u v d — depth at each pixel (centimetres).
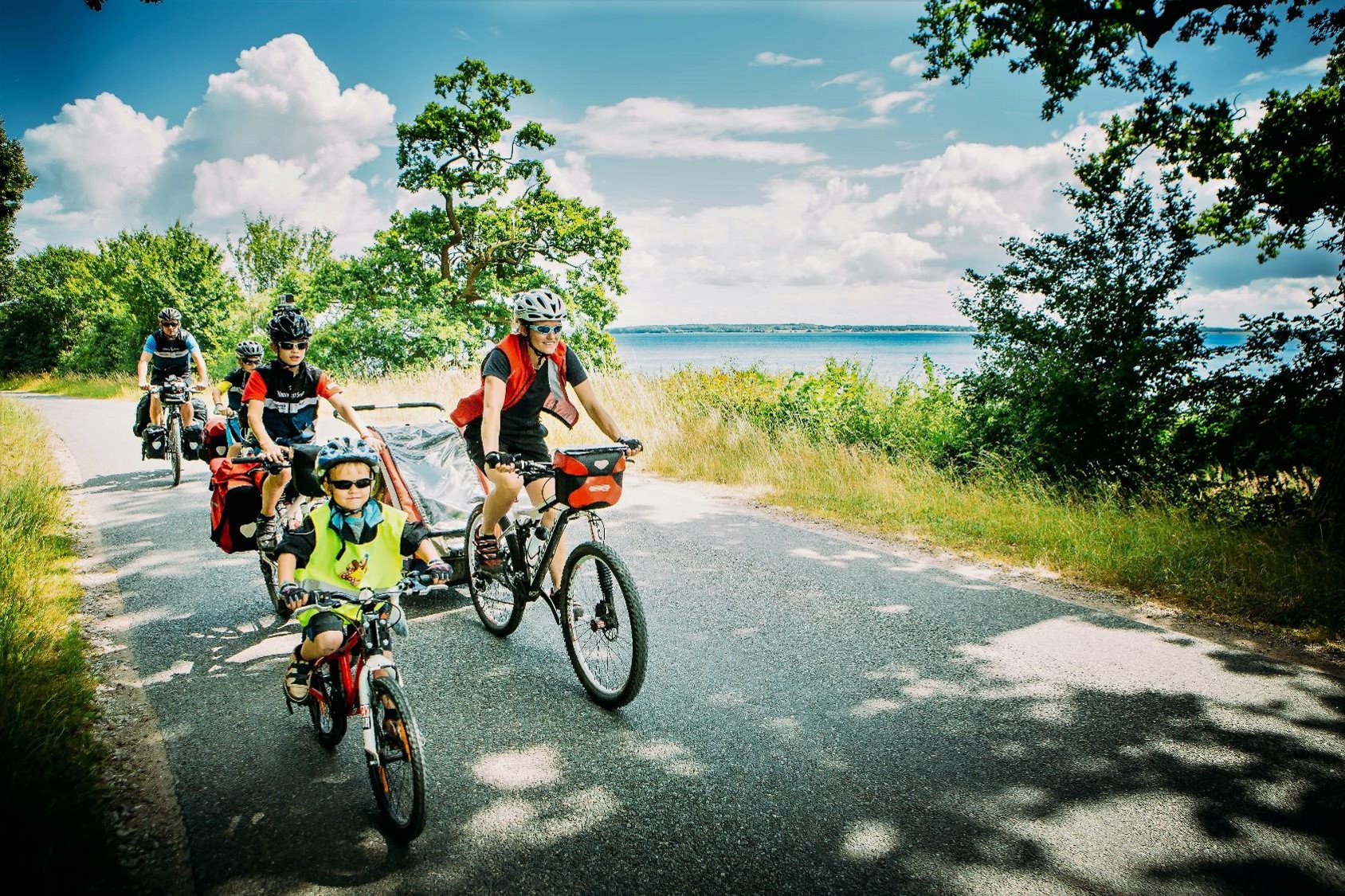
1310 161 768
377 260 2391
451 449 574
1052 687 391
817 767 322
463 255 2611
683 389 1291
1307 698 379
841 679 402
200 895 248
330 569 299
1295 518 674
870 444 1007
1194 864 263
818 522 729
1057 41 934
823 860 266
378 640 288
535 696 386
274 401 491
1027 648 439
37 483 768
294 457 423
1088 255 866
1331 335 727
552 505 411
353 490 294
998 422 910
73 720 349
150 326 2580
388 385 1669
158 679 404
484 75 2427
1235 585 516
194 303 2539
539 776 317
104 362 2884
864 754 331
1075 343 868
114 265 3369
